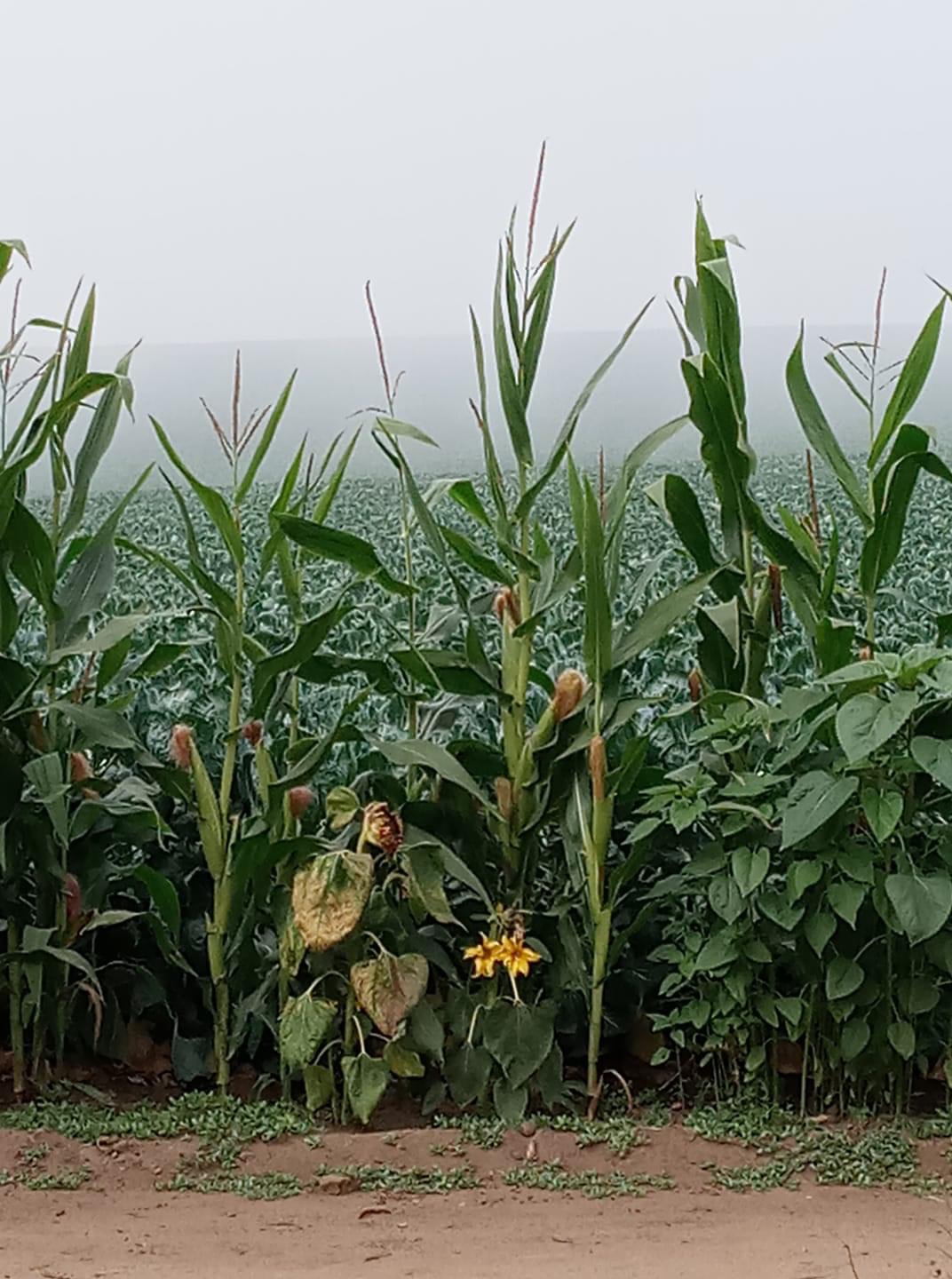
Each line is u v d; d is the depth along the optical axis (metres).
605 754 3.83
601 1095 4.02
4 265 3.88
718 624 4.04
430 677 3.99
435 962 4.07
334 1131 3.84
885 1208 3.22
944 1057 3.86
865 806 3.50
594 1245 2.97
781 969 4.02
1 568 3.90
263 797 4.14
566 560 4.21
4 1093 4.08
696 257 4.08
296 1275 2.76
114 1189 3.33
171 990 4.40
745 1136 3.63
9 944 4.02
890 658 3.61
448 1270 2.79
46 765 3.90
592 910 3.86
